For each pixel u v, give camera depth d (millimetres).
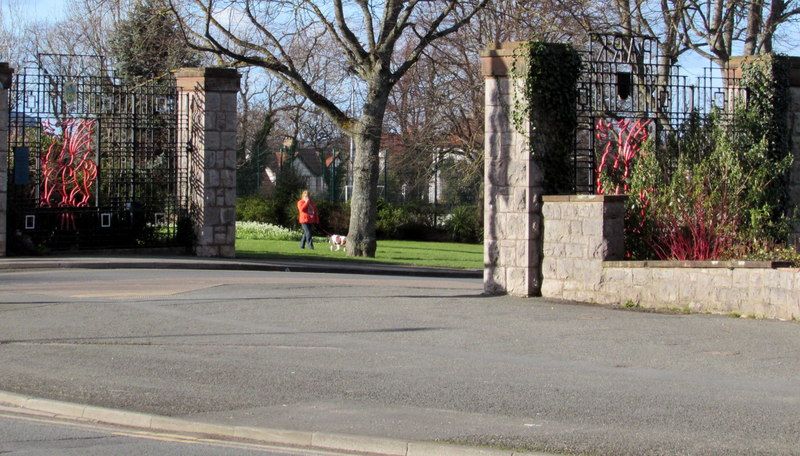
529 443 8172
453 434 8500
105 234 26016
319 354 12352
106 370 11367
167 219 26766
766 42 32031
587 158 19781
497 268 17859
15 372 11250
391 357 12148
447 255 36188
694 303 15578
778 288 14625
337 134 64750
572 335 13648
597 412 9211
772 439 8188
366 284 20500
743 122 18922
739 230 17484
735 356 12000
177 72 26797
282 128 69250
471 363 11734
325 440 8484
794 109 19656
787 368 11273
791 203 19391
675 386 10336
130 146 26953
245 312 15828
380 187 54156
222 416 9258
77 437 8773
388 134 53719
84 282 19781
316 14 32062
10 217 24406
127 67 38375
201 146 26312
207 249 26469
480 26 37250
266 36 32281
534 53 17172
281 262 26453
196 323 14727
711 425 8664
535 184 17375
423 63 44188
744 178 17812
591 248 16703
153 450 8320
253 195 50344
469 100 44656
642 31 33219
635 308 16094
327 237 46000
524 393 10078
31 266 22453
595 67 18547
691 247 17125
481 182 48156
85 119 26453
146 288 18828
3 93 23531
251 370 11352
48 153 26562
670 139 18609
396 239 49906
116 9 39875
